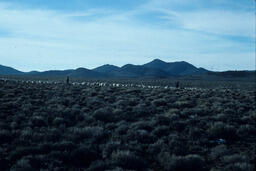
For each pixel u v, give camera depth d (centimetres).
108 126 1703
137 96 3669
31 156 1062
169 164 1057
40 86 5153
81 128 1577
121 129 1575
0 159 1082
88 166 1077
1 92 3484
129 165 1048
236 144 1448
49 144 1221
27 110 2134
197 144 1388
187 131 1658
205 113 2220
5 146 1255
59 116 1952
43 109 2209
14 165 994
